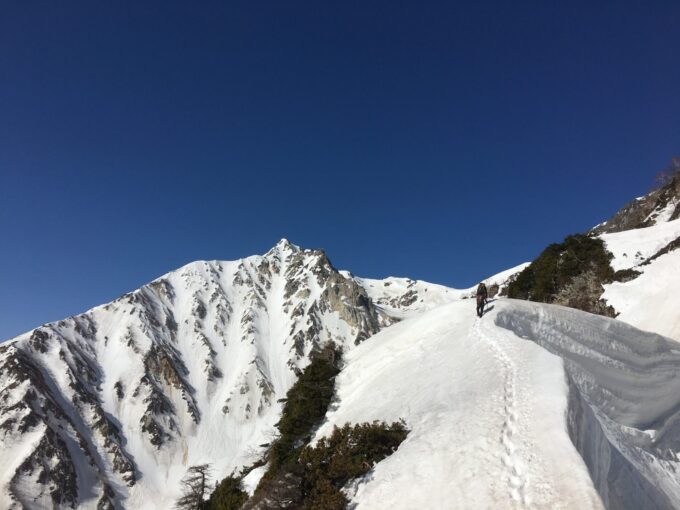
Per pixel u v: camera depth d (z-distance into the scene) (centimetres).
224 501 4100
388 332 4659
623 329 3525
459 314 3897
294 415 3819
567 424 1581
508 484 1422
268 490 2338
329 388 4047
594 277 5438
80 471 17212
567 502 1255
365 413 3027
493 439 1667
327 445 2772
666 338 3747
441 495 1541
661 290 4525
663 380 3184
